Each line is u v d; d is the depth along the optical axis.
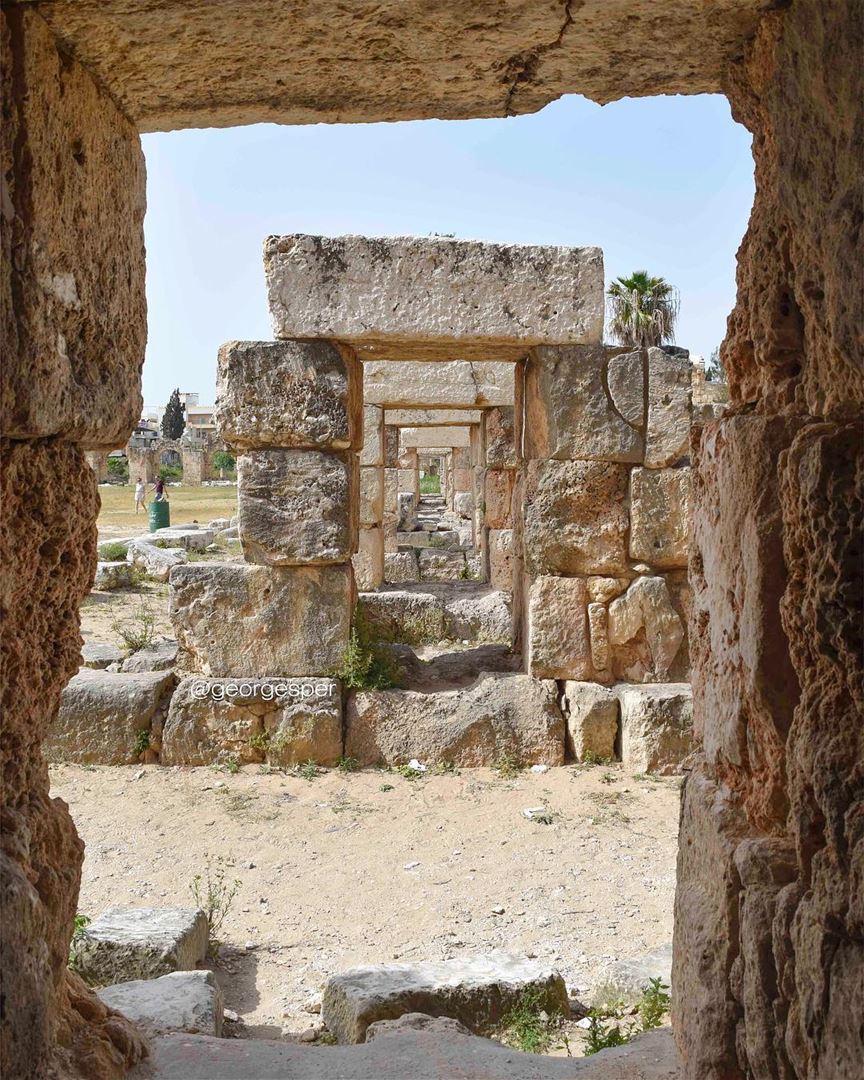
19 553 2.70
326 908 5.43
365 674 7.62
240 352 7.41
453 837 6.35
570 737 7.57
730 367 3.20
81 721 7.50
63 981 2.95
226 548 20.66
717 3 2.72
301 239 7.36
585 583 7.65
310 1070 3.23
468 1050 3.40
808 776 2.38
